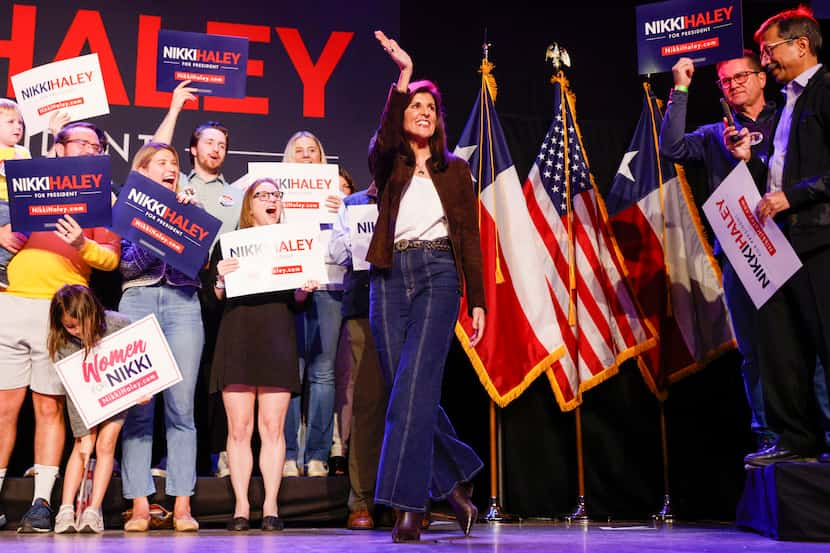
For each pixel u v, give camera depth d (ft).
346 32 16.28
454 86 16.71
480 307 9.87
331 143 15.93
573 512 15.66
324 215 13.91
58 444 12.44
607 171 16.78
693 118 17.16
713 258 15.90
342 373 14.15
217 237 13.85
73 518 11.89
